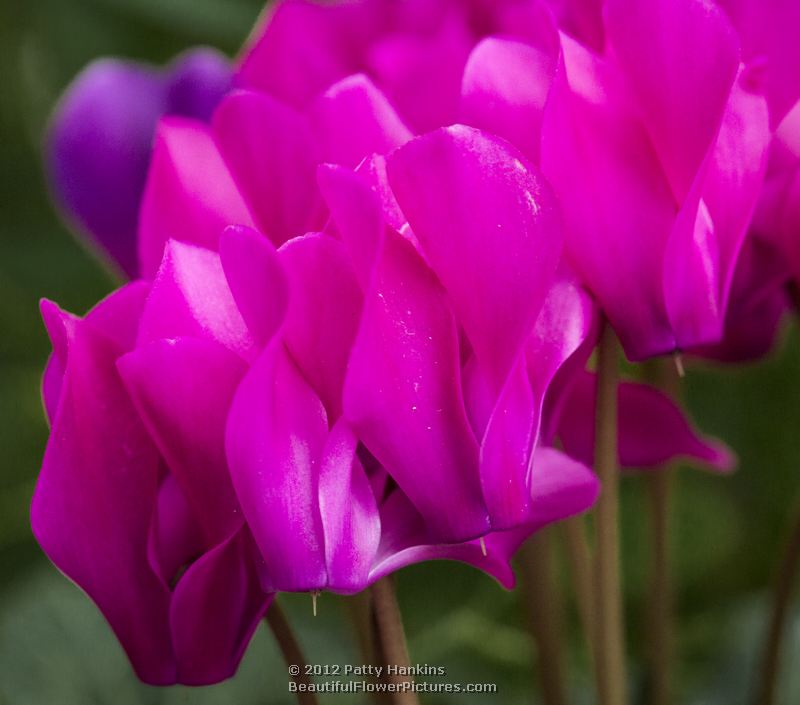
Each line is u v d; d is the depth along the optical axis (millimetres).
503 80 327
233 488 313
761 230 347
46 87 805
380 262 307
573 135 320
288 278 299
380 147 333
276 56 401
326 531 306
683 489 683
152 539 320
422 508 309
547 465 326
